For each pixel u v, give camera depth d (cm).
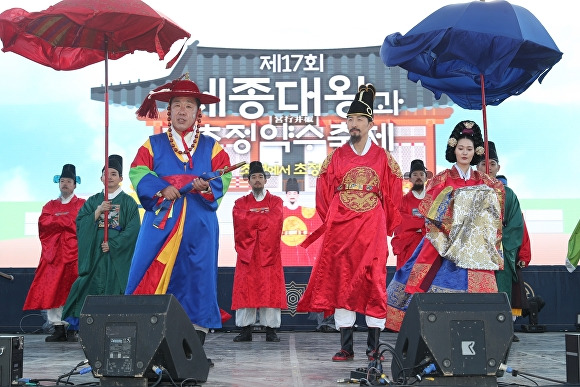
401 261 736
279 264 739
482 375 343
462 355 340
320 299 483
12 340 366
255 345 666
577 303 823
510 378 421
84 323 345
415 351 346
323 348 632
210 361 484
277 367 484
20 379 372
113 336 342
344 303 476
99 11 468
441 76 544
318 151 884
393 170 488
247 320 720
